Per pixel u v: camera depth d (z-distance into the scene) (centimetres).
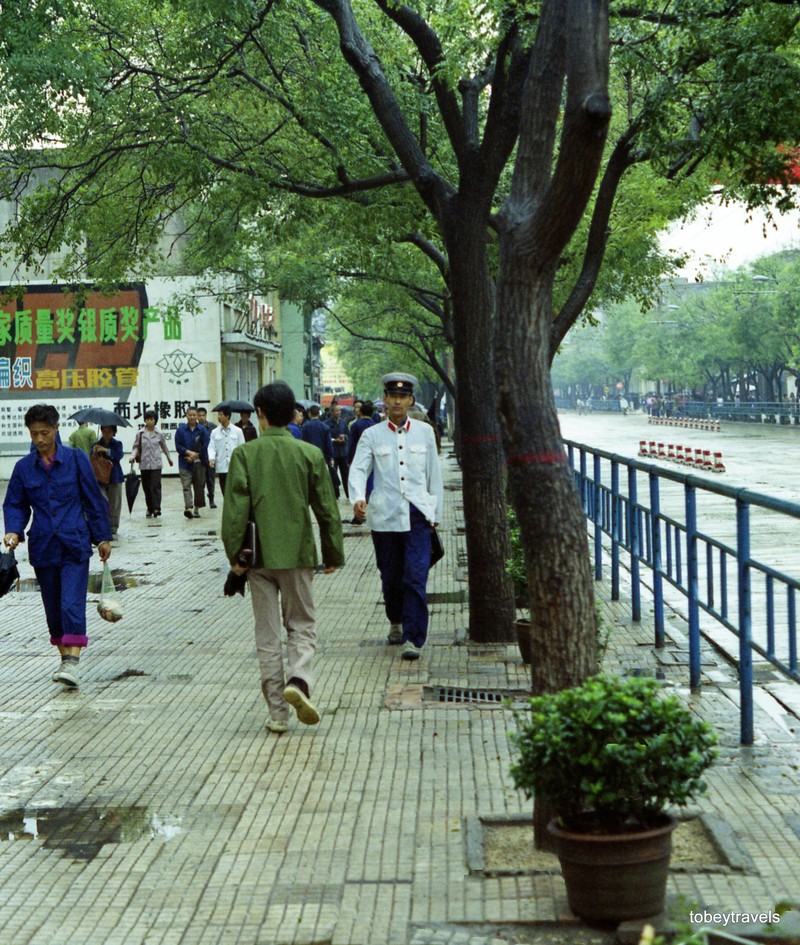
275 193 1308
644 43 950
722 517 1752
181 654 966
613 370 13200
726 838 491
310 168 1291
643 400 12812
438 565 1478
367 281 3100
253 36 1188
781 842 500
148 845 532
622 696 418
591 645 487
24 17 1062
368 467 934
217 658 945
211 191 1427
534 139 507
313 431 2300
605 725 412
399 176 1158
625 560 1523
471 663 895
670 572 923
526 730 430
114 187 1416
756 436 5781
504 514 972
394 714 744
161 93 1259
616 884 416
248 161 1247
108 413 1973
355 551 1658
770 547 1376
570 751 415
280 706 715
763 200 931
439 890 462
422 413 1188
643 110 902
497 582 973
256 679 865
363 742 684
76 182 1351
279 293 2966
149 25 1265
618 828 423
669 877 460
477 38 930
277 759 657
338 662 909
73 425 3625
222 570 1500
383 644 980
